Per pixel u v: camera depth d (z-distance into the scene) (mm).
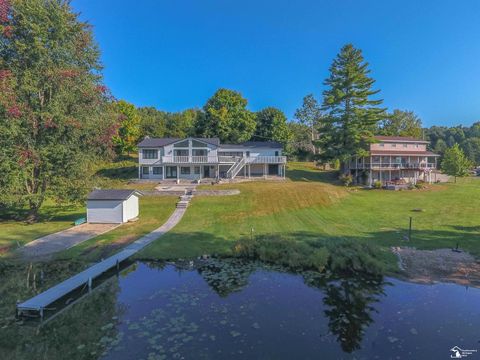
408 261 14852
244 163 42938
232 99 57719
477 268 13969
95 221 23453
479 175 60344
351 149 41438
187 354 7715
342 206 29250
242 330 8953
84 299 11227
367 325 9414
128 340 8375
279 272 14062
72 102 23875
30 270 14188
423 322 9578
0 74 20328
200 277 13430
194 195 31688
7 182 20859
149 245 17766
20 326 9406
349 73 41125
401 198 33062
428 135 110062
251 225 22500
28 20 21203
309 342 8422
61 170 23328
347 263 14422
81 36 24156
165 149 42594
